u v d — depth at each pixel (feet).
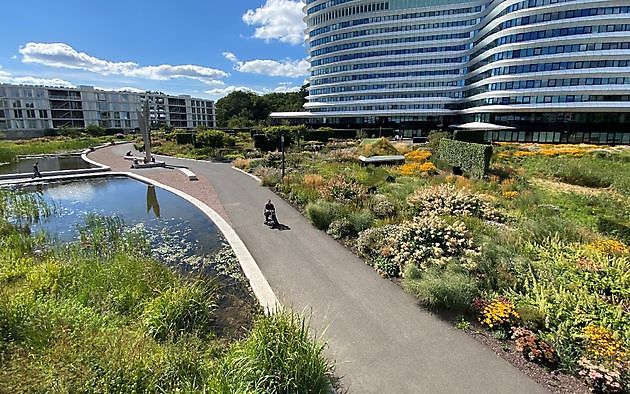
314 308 24.32
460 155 70.59
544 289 24.36
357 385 17.29
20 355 16.96
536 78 181.37
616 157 87.51
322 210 41.81
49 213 50.57
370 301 25.21
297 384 15.31
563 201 49.44
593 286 24.75
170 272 28.66
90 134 238.68
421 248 29.71
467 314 23.13
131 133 272.51
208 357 18.52
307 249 35.24
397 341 20.70
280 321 17.65
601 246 30.91
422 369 18.37
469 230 35.09
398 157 83.66
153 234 41.01
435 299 23.50
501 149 113.50
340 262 32.07
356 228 38.34
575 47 171.94
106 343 17.69
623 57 163.84
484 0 239.50
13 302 20.54
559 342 19.22
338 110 274.77
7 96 265.34
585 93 171.73
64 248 35.04
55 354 16.67
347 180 57.77
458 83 247.91
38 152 137.69
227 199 57.00
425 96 252.21
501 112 195.31
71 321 20.03
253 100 418.51
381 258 30.73
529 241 33.24
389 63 260.83
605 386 16.22
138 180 78.33
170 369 16.11
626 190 54.60
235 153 122.11
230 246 36.63
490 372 18.10
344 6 273.75
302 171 74.33
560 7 173.68
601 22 165.58
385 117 261.44
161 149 139.85
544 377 17.66
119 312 22.41
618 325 20.58
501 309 21.62
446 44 249.34
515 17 188.03
